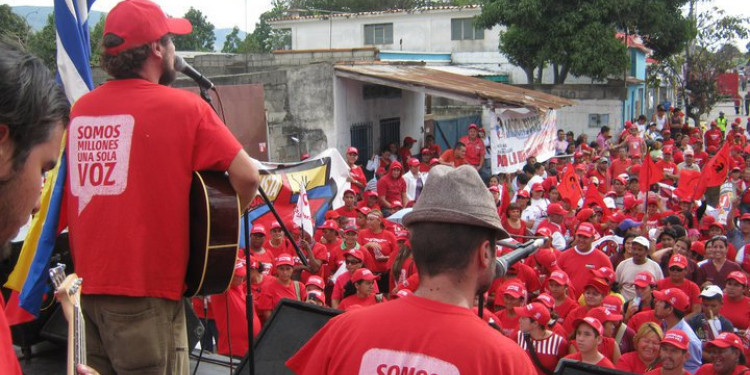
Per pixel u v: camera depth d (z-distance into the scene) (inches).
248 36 2190.0
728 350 272.7
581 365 145.9
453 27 1395.2
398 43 1434.5
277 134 744.3
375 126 809.5
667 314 309.1
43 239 133.9
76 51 180.2
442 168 87.4
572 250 398.6
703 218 499.2
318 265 399.9
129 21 121.0
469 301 84.6
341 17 1453.0
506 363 78.5
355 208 489.4
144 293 119.0
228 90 666.8
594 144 919.7
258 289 333.1
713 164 531.2
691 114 1594.5
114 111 120.1
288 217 430.6
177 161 119.1
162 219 119.0
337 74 722.2
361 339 83.4
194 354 192.5
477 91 666.2
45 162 59.7
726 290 357.4
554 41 1043.3
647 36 1148.5
